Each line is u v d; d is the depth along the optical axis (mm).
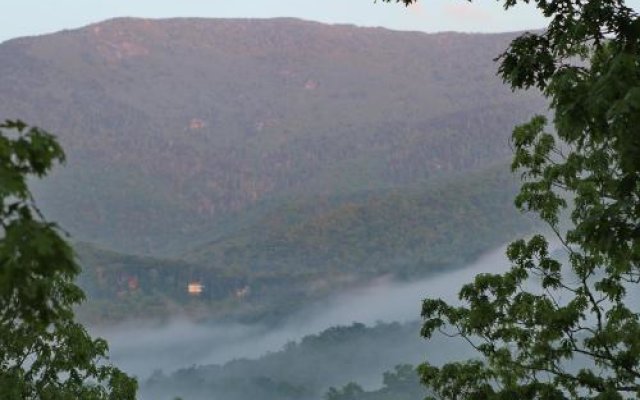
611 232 16688
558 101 15500
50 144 10281
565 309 26953
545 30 17672
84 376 28719
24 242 9625
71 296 26188
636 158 13797
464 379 28594
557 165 26797
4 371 25656
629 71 13617
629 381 26750
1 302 11266
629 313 26750
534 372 28234
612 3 16000
